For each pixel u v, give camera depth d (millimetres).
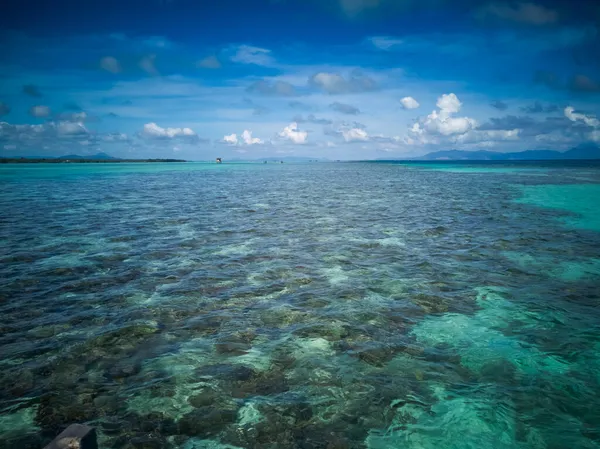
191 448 4469
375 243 14500
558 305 8672
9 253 12797
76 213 21609
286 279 10430
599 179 51062
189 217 20422
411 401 5332
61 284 9914
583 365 6219
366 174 74312
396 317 8062
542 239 15133
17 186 41750
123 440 4570
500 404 5262
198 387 5629
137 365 6211
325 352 6645
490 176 60719
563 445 4527
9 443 4488
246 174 76250
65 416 4977
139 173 77250
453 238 15336
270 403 5285
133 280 10258
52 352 6570
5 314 8055
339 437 4660
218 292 9453
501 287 9812
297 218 20156
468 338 7141
